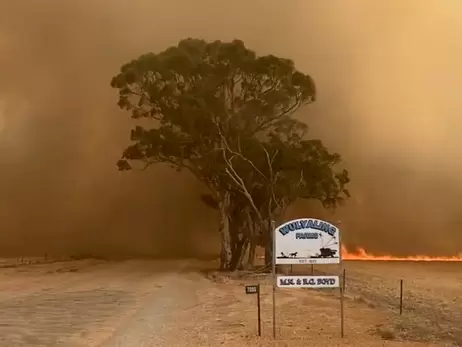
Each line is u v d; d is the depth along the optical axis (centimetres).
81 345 1444
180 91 4522
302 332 1612
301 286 1487
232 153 4472
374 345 1395
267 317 1961
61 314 2083
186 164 5150
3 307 2314
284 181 4581
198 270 5294
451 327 1762
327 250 1469
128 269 5484
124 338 1544
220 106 4391
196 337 1544
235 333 1606
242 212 4831
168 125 4700
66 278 4178
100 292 2992
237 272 4347
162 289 3180
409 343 1430
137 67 4459
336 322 1820
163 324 1814
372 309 2234
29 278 4191
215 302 2517
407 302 2711
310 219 1475
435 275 5147
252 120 4678
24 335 1603
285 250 1473
